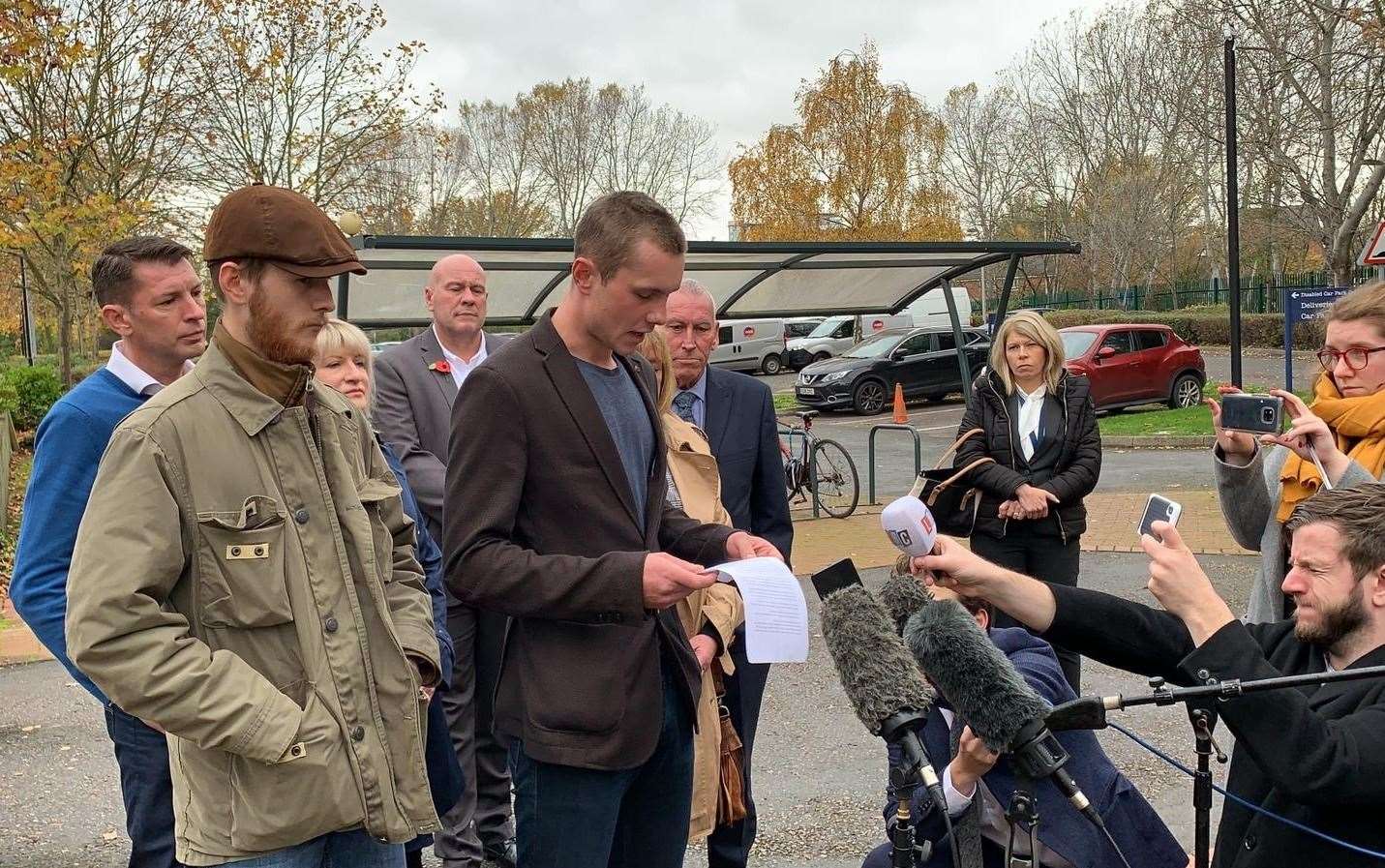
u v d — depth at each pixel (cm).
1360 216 2077
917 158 3569
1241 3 2077
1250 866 223
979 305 5025
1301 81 2184
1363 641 223
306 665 228
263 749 214
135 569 211
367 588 239
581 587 247
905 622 252
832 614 224
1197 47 2623
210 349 232
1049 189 4641
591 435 263
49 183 1488
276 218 226
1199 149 3559
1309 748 197
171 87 2028
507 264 866
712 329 395
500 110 6500
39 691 634
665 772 282
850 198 3406
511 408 258
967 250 1012
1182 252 4741
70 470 286
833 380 2358
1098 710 201
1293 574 228
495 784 412
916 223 3422
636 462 280
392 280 852
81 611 209
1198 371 2100
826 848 433
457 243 766
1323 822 213
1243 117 2206
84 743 553
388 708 238
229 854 222
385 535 256
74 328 3778
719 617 329
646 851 289
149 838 285
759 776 505
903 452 1777
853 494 1227
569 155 6481
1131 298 4228
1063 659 475
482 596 255
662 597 247
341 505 239
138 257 310
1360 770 196
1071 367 2000
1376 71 1961
